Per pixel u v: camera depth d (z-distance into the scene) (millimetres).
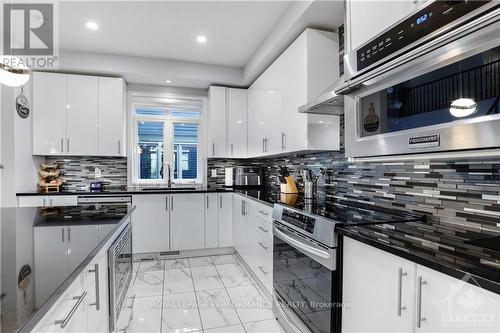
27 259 963
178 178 4230
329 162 2502
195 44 3057
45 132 3275
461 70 967
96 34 2805
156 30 2734
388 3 1287
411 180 1667
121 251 1715
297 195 2750
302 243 1682
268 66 3178
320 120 2285
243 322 2082
